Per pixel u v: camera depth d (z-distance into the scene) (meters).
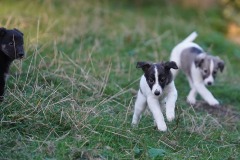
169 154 9.12
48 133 9.27
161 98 10.08
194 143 9.88
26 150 8.58
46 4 17.95
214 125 10.80
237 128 11.20
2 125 9.18
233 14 23.41
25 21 15.27
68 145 8.82
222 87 14.27
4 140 8.67
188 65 12.83
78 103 10.68
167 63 9.75
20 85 10.85
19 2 17.81
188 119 10.81
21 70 11.52
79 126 9.51
